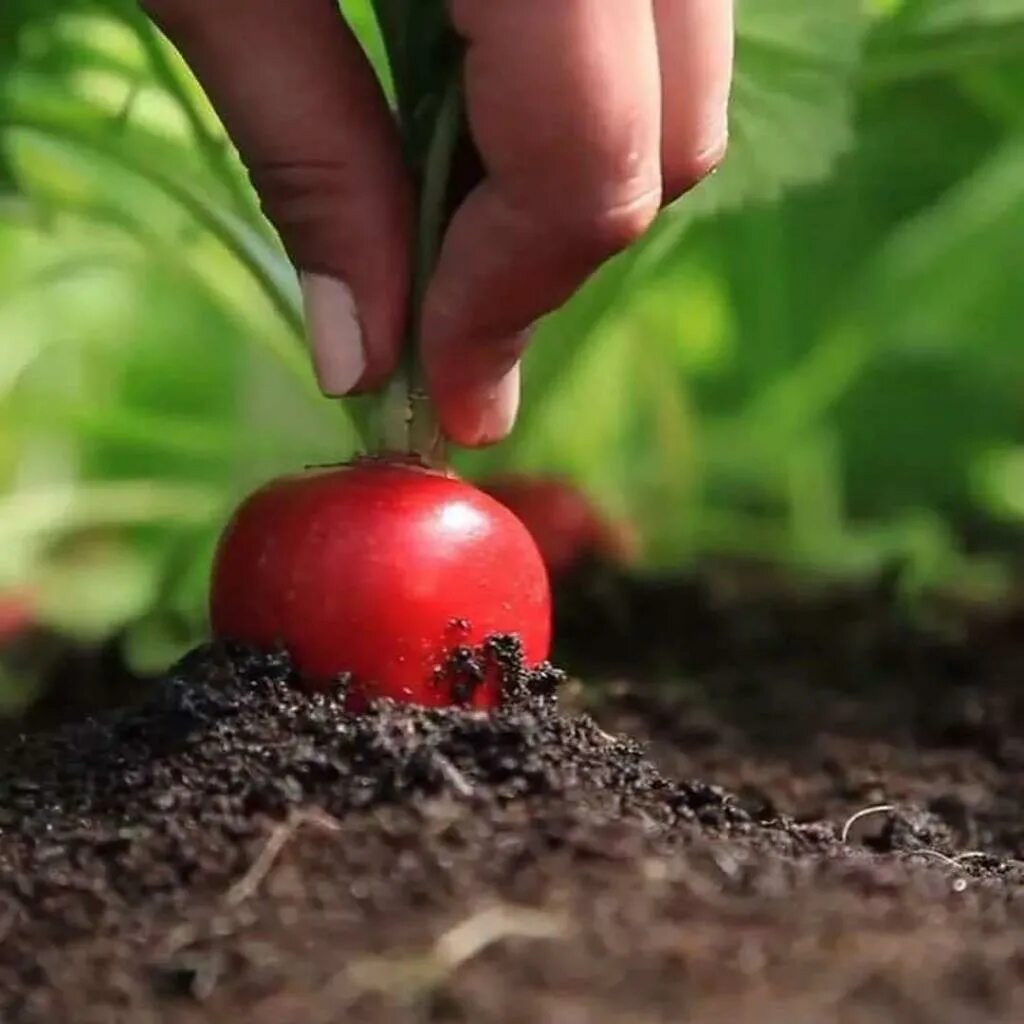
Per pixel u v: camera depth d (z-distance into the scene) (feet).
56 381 2.75
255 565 1.23
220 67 1.17
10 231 2.36
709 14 1.17
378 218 1.20
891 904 1.08
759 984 1.00
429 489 1.24
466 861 1.09
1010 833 1.36
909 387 2.87
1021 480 2.75
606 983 1.00
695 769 1.49
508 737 1.18
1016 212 2.38
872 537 2.37
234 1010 1.00
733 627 1.90
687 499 2.37
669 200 1.21
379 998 1.00
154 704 1.21
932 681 1.73
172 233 1.73
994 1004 0.99
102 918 1.07
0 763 1.22
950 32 1.68
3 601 1.99
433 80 1.24
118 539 2.54
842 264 2.54
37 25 1.59
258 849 1.10
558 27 1.10
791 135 1.46
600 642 1.86
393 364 1.23
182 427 2.08
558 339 1.72
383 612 1.21
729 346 2.78
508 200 1.14
